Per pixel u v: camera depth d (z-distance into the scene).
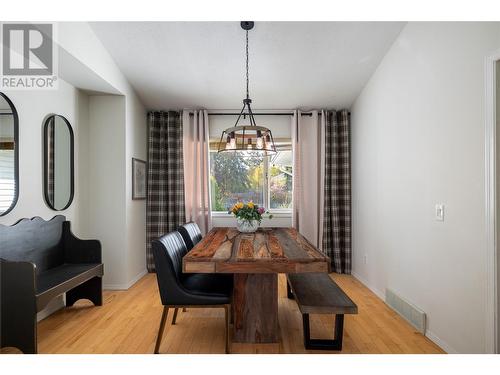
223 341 2.23
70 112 3.12
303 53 3.06
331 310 2.00
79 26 2.52
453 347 2.01
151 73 3.39
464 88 1.91
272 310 2.20
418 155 2.45
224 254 2.08
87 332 2.37
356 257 3.97
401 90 2.74
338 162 4.23
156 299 3.14
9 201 2.33
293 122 4.17
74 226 3.21
